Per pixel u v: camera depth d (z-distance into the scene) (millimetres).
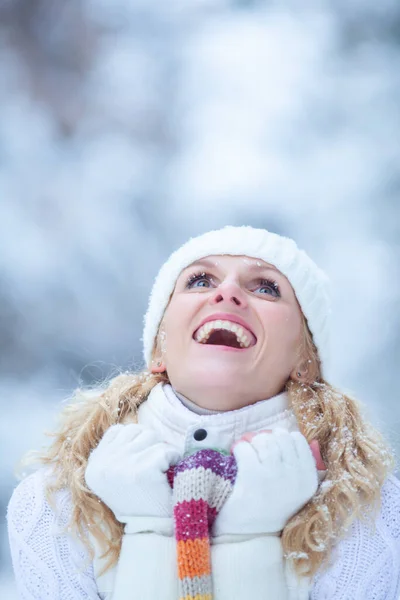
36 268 7613
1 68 9109
